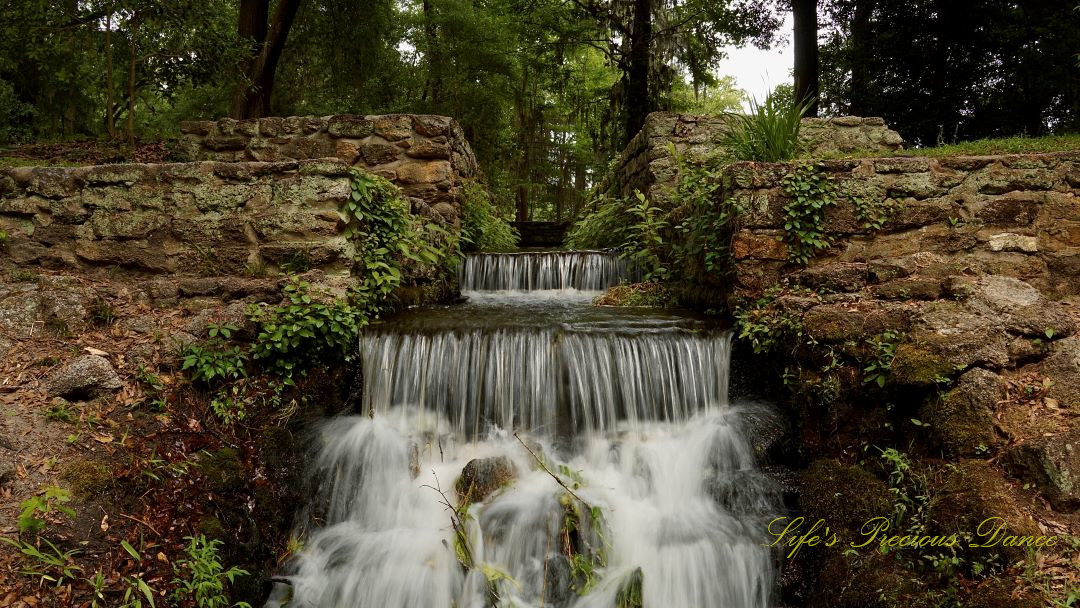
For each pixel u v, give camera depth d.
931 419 3.36
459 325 4.48
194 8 7.93
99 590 2.67
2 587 2.53
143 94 12.62
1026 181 4.57
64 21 7.82
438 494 3.85
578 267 7.18
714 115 7.96
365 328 4.43
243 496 3.56
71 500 2.97
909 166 4.69
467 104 16.00
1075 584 2.51
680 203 6.53
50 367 3.63
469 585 3.41
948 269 4.46
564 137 27.05
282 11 10.91
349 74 14.78
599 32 14.95
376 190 4.95
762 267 4.71
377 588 3.49
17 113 11.19
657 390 4.29
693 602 3.50
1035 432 3.10
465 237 7.70
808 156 6.23
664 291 6.17
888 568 3.01
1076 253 4.43
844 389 3.78
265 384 4.07
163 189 4.68
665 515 3.82
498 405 4.21
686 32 14.20
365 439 4.11
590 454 4.14
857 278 4.43
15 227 4.80
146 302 4.29
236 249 4.58
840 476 3.55
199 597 2.91
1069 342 3.46
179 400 3.76
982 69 12.68
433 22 15.23
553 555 3.43
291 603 3.42
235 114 10.85
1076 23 10.66
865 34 13.59
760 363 4.48
